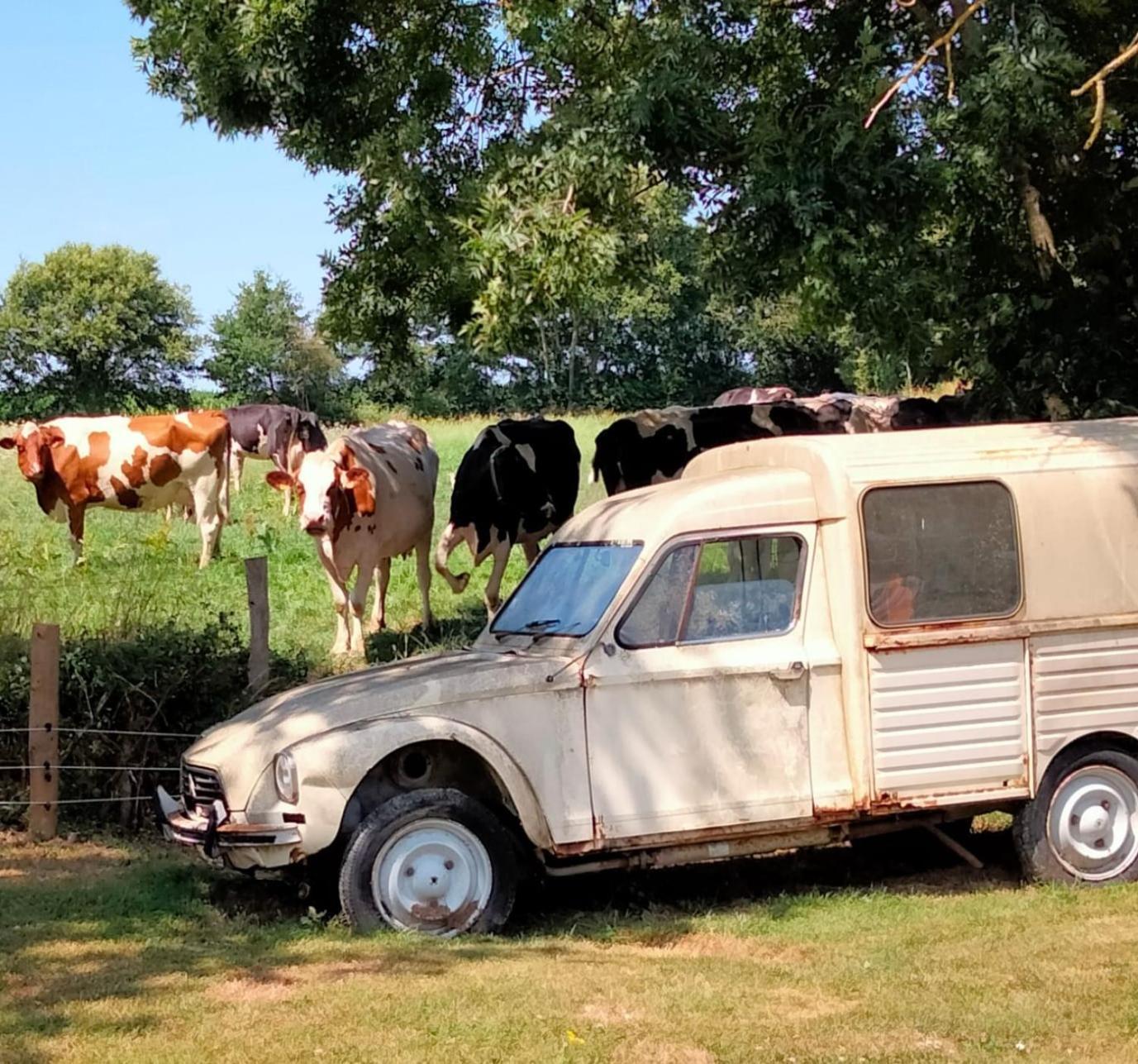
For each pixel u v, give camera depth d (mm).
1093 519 7602
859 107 11672
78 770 9453
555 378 73812
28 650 9742
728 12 13125
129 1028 5156
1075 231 12969
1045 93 11359
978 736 7375
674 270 61438
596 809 6898
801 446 7535
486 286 12234
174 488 18516
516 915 7406
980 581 7414
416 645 13891
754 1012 5355
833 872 8344
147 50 14031
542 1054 4848
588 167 11883
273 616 15000
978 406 13359
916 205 12070
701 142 12070
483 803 7164
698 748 7051
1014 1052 4895
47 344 81125
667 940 6668
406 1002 5398
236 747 6902
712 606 7203
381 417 75688
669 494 7570
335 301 15648
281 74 12984
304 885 7398
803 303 12484
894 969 5914
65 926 6750
